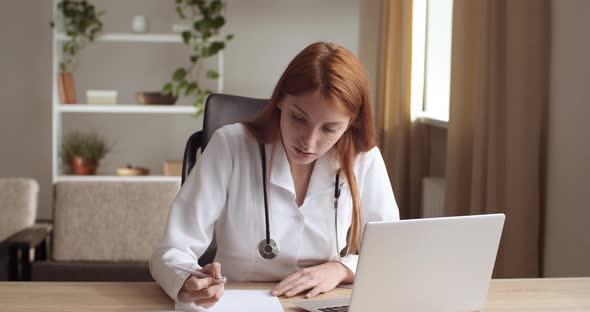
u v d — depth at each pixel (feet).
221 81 16.14
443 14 13.75
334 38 17.47
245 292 5.30
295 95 5.06
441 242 4.58
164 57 17.33
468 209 9.98
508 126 8.01
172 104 16.19
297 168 5.79
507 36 8.01
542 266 8.16
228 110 6.62
